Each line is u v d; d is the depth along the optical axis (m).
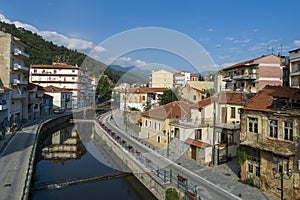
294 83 36.91
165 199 16.58
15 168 20.83
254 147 18.92
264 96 20.58
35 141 31.70
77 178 21.83
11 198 15.04
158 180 18.41
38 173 24.42
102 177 21.52
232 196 17.25
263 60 42.66
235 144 26.05
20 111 47.69
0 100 36.72
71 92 70.50
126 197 18.84
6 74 42.78
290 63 37.88
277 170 17.48
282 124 17.42
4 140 31.11
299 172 16.28
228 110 28.30
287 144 16.97
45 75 72.12
